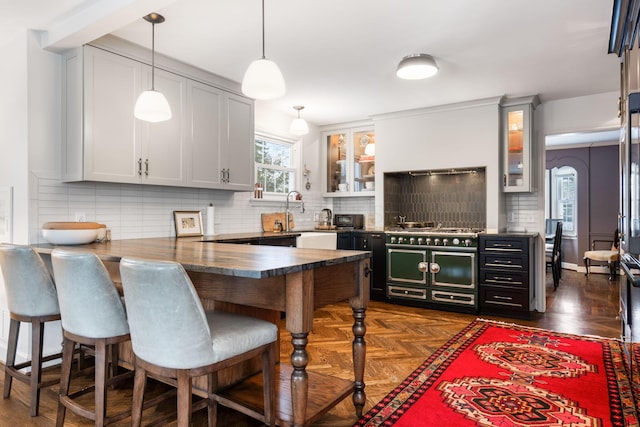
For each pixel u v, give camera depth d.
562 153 7.77
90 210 3.14
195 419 2.11
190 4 2.50
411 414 2.12
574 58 3.35
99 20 2.47
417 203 5.43
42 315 2.18
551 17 2.66
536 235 4.44
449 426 2.00
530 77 3.81
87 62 2.84
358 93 4.32
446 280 4.43
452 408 2.18
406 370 2.73
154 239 3.38
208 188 3.78
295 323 1.62
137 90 3.14
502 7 2.54
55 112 2.96
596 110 4.38
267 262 1.70
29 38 2.83
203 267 1.64
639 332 2.04
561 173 7.90
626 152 2.27
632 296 2.19
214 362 1.52
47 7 2.53
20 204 2.87
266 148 5.04
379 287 4.90
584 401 2.24
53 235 2.64
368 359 2.94
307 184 5.59
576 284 6.09
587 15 2.63
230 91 3.95
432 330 3.68
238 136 4.04
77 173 2.85
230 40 3.02
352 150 5.64
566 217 7.88
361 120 5.52
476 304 4.27
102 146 2.92
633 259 2.12
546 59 3.37
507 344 3.26
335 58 3.37
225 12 2.60
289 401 1.94
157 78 3.29
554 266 5.74
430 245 4.53
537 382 2.50
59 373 2.74
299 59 3.38
